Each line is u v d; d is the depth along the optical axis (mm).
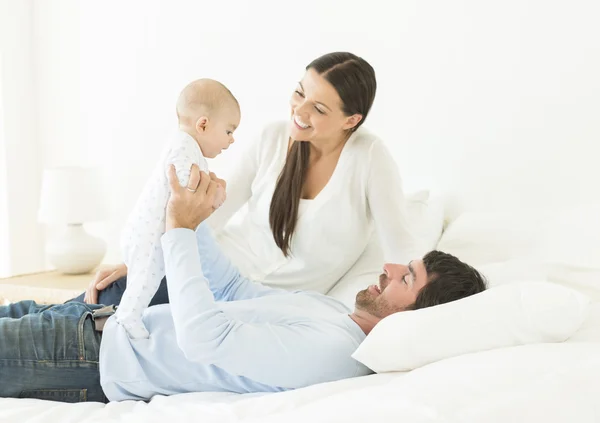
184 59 3412
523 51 2697
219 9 3297
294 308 1729
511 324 1477
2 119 3762
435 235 2592
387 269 1704
